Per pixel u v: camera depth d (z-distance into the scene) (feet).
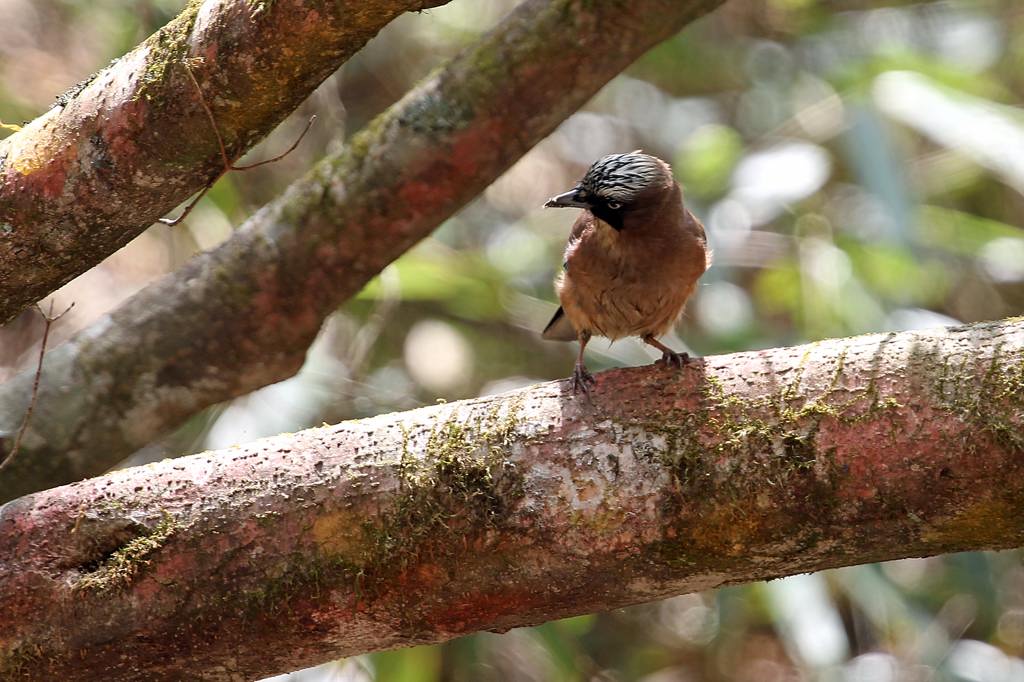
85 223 20.54
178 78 18.85
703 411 18.60
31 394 27.04
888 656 39.78
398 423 19.79
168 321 27.68
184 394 28.12
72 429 27.07
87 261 21.40
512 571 18.93
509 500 18.80
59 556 19.38
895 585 36.65
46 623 19.29
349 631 19.56
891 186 35.19
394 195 26.94
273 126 19.89
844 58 44.70
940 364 17.83
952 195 44.47
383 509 19.08
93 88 19.80
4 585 19.27
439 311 44.88
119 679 19.77
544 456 18.89
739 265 39.58
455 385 42.75
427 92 26.66
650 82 50.31
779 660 45.70
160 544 19.25
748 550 18.44
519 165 50.57
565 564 18.80
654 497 18.43
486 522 18.81
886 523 17.93
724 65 47.80
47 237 20.59
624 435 18.75
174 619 19.27
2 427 26.63
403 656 34.12
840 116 40.52
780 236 40.29
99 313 41.32
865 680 38.73
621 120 50.37
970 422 17.33
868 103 37.17
